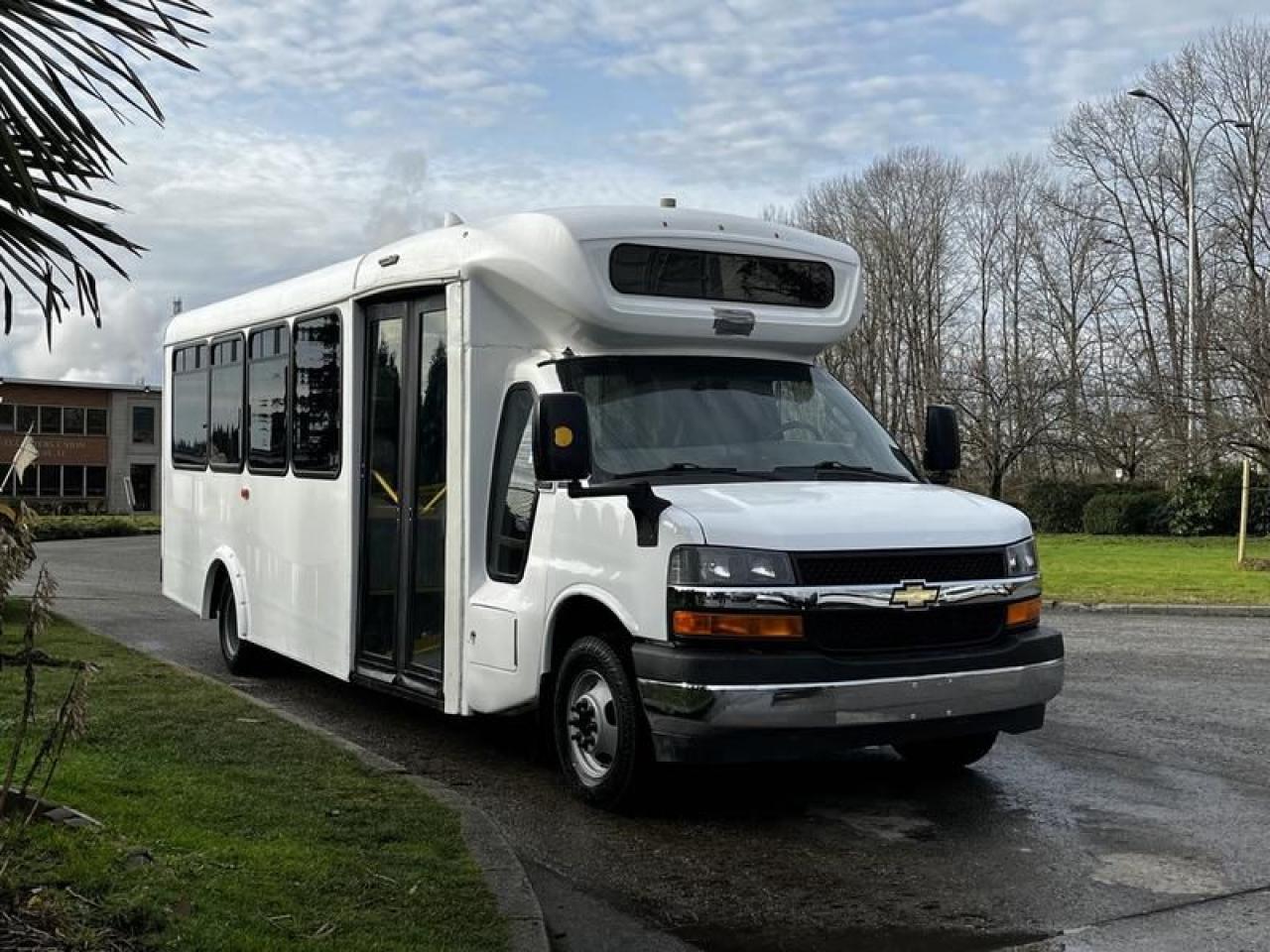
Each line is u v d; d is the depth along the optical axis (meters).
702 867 5.64
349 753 6.88
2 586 4.04
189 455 11.61
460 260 7.31
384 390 8.21
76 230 3.97
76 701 4.25
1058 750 7.93
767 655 5.73
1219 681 10.51
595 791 6.42
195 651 12.07
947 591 6.06
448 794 6.21
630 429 6.73
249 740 7.02
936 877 5.50
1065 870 5.59
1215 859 5.75
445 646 7.38
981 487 42.03
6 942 3.79
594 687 6.52
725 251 7.26
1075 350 47.38
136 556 26.97
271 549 9.70
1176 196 47.56
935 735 6.06
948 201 51.53
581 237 6.84
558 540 6.62
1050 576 20.56
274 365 9.74
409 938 4.28
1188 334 32.22
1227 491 32.59
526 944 4.32
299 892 4.62
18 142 3.67
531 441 6.89
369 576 8.34
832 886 5.39
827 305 7.66
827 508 6.10
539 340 7.23
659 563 5.95
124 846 4.80
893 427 48.06
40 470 60.78
